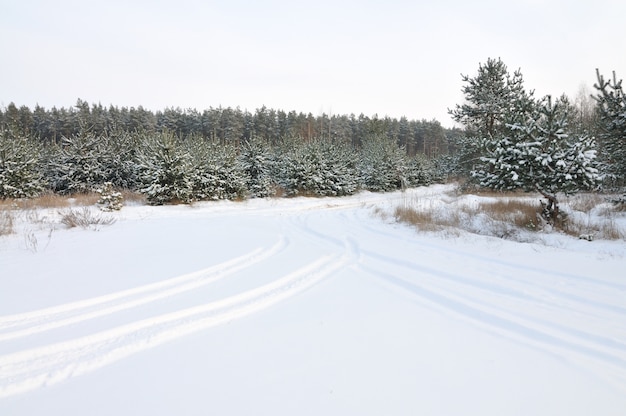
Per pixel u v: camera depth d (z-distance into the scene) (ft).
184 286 15.49
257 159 76.13
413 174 112.37
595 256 22.04
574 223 31.86
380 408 7.90
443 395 8.43
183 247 23.11
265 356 10.03
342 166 84.79
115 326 11.45
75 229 29.84
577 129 45.03
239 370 9.30
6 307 12.66
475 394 8.48
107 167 69.67
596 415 7.83
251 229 31.91
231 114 203.51
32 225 31.58
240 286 15.78
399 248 25.16
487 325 12.42
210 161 62.18
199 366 9.45
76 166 65.77
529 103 33.78
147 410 7.68
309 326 12.07
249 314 12.97
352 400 8.16
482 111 62.03
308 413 7.68
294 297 14.87
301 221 41.24
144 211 48.49
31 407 7.72
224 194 63.72
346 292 15.69
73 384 8.57
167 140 54.65
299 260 20.84
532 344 11.06
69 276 16.35
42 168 67.10
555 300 14.83
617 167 34.94
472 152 62.08
